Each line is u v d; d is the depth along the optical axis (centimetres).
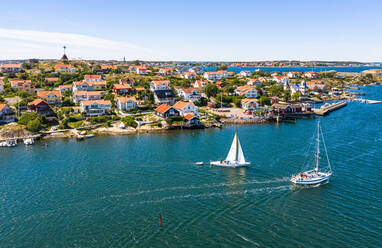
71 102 16512
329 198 6184
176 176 7369
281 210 5725
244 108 17388
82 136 11438
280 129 12688
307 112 15900
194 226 5209
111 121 13538
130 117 13688
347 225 5197
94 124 13238
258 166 8006
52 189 6656
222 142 10600
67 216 5547
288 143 10206
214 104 17575
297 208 5791
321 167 7869
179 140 10994
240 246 4656
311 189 6612
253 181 7050
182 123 13312
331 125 13288
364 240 4775
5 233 5028
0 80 19225
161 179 7194
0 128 11900
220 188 6688
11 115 13212
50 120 13125
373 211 5641
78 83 19088
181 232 5034
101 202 6056
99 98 17250
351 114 16175
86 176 7394
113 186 6806
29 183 6994
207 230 5091
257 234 4962
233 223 5294
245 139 10888
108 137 11669
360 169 7706
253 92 19950
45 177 7350
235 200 6128
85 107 14250
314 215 5528
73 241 4812
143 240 4819
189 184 6906
